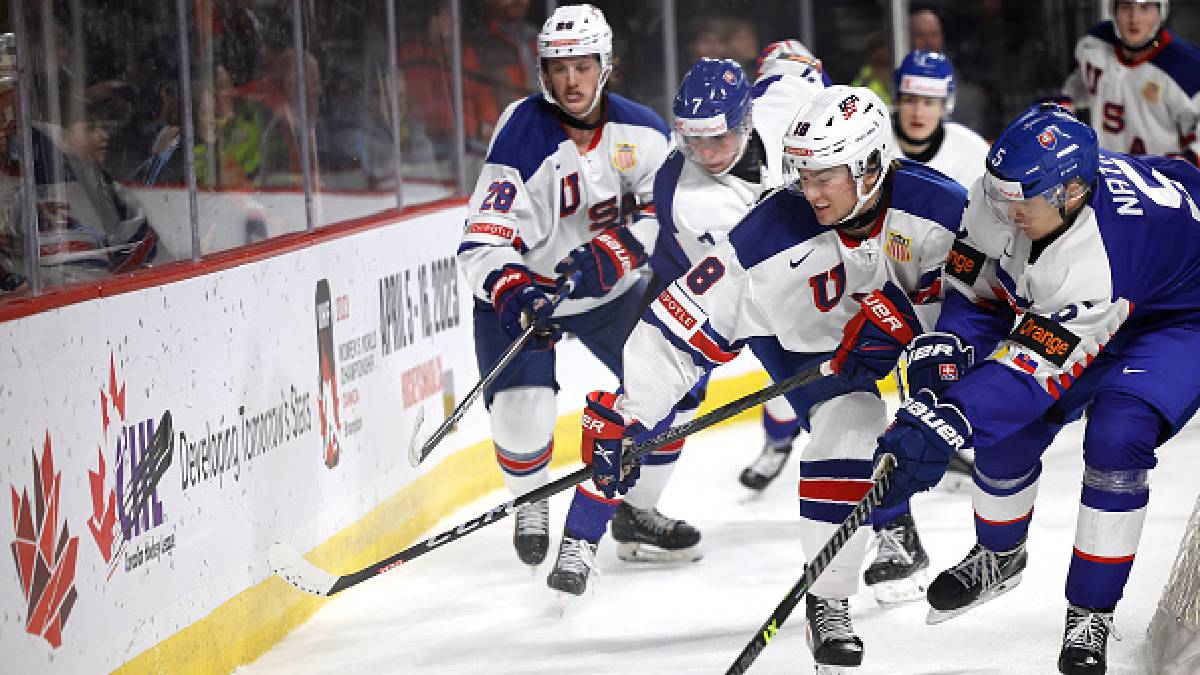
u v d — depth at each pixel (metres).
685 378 9.04
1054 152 7.93
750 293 8.93
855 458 9.15
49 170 9.49
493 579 13.07
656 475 12.84
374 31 15.08
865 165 8.43
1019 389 8.30
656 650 10.59
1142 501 8.52
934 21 21.56
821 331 9.25
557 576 11.65
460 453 16.14
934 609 10.03
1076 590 8.65
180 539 10.27
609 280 11.90
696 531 13.12
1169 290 8.62
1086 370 9.20
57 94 9.65
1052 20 22.80
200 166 11.38
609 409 9.00
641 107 12.73
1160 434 8.57
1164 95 18.62
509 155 12.27
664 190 11.52
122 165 10.34
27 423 8.62
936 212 8.74
